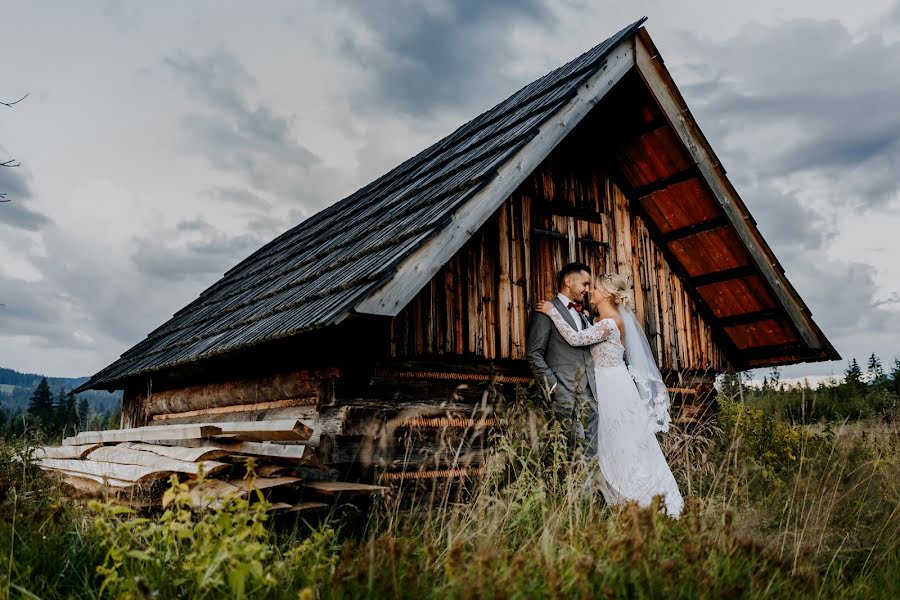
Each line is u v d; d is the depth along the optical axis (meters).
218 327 7.39
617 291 6.23
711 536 3.92
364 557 3.33
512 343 6.45
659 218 8.00
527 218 6.93
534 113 6.49
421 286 4.97
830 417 9.81
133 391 10.04
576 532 3.81
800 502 5.46
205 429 4.61
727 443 7.41
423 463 5.55
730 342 8.71
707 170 7.21
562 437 5.16
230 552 2.95
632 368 6.07
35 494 4.91
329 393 5.39
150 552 3.32
